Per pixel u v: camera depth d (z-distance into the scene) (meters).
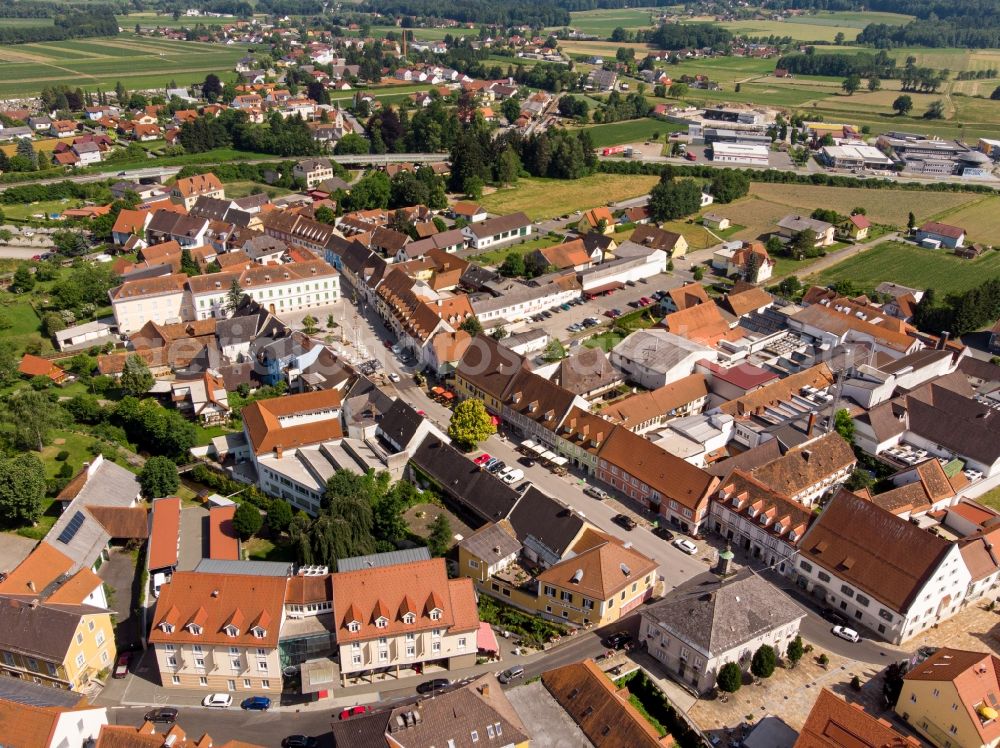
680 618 116.50
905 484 155.25
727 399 188.12
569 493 159.12
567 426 169.88
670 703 111.50
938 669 107.94
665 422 183.00
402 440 163.00
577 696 104.69
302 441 163.12
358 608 113.94
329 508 138.00
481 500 147.62
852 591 127.88
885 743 95.88
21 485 141.50
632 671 116.50
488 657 120.38
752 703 113.19
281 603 114.06
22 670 112.19
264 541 145.12
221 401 183.12
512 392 181.88
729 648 112.31
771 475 151.62
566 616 126.62
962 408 179.50
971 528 148.00
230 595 114.56
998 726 102.00
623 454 159.00
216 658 112.75
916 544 124.81
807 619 129.38
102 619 117.00
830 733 99.25
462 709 97.75
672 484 150.25
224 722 109.19
